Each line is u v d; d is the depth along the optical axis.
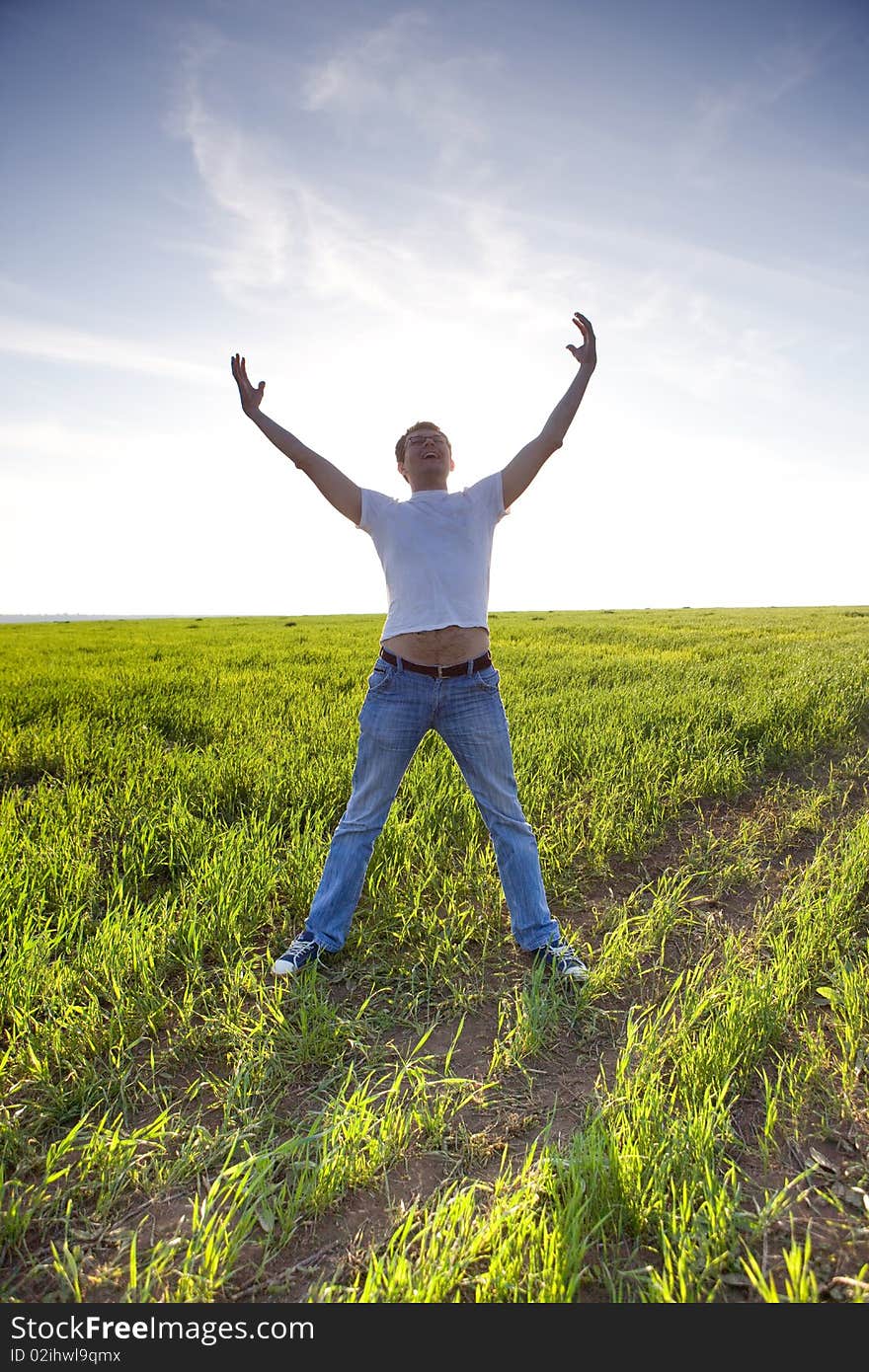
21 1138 2.22
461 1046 2.76
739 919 3.74
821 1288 1.73
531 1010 2.81
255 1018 2.84
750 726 6.95
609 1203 1.95
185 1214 2.01
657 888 4.07
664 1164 2.02
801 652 12.99
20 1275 1.84
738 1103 2.40
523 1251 1.82
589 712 7.54
